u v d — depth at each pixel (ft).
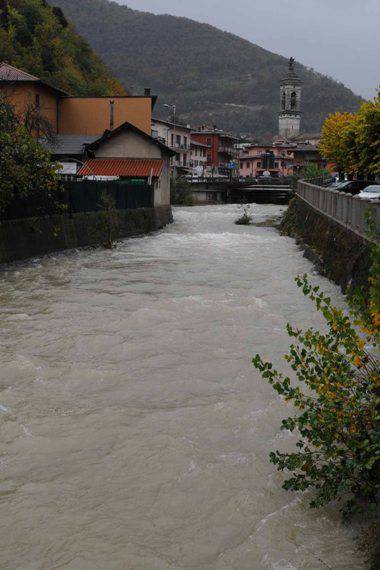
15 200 65.92
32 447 22.07
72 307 44.32
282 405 25.75
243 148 389.39
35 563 15.72
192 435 23.12
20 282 54.60
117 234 91.45
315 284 55.77
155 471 20.40
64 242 75.82
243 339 36.17
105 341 35.37
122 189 97.76
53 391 27.63
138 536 16.92
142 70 641.40
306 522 17.44
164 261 70.74
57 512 18.01
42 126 116.06
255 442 22.57
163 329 38.14
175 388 28.07
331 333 20.02
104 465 20.81
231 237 104.63
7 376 29.40
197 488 19.36
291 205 128.77
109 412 25.13
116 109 151.74
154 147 118.62
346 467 17.40
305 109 595.47
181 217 150.51
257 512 18.07
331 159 143.23
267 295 50.29
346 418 17.65
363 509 16.94
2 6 199.31
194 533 17.08
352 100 618.85
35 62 186.60
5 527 17.25
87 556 16.01
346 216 60.95
